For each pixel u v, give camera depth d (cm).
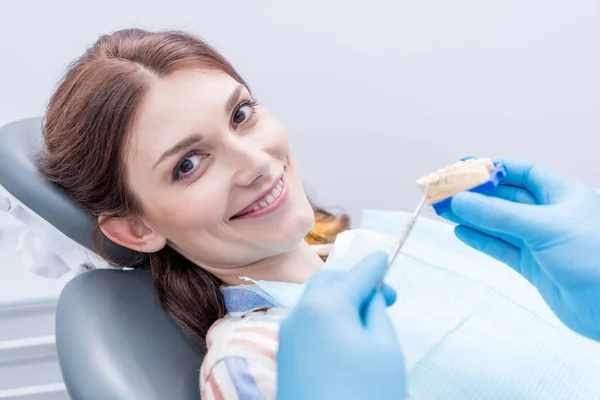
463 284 89
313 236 120
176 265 99
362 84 154
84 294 91
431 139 161
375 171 162
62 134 92
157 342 91
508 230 83
